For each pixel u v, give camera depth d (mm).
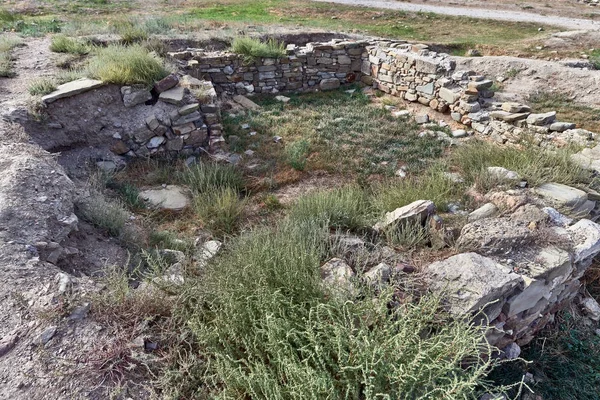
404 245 4320
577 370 3953
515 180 5383
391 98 10383
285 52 10570
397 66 10195
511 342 3918
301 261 3354
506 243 4066
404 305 2990
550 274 3877
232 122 8625
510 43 14969
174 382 2633
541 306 3963
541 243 4141
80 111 6824
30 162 4688
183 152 7312
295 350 2623
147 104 7363
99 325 2953
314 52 10781
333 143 7863
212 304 3023
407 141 8039
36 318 2959
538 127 7820
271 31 13227
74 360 2705
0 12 13461
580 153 6410
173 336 2924
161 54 9773
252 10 18516
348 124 8695
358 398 2426
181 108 7172
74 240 4297
